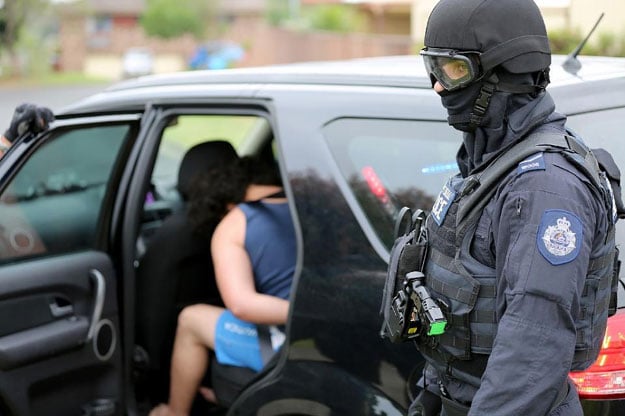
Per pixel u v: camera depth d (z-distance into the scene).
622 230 2.09
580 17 9.37
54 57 40.69
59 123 2.80
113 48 42.47
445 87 1.72
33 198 2.79
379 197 2.29
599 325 1.64
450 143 2.22
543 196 1.56
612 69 2.45
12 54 34.50
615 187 1.75
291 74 2.63
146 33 41.72
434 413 1.91
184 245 3.23
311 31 29.56
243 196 3.05
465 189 1.70
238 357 2.83
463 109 1.72
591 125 2.18
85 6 41.66
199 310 2.99
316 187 2.38
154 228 3.82
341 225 2.31
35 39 35.22
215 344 2.89
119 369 2.96
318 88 2.51
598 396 1.91
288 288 2.85
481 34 1.65
